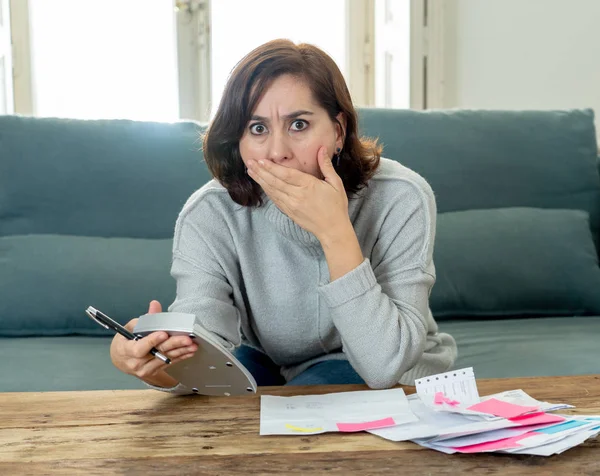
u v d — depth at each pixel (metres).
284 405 0.99
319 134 1.07
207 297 1.20
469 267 2.01
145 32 3.18
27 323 1.88
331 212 1.07
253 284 1.27
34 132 2.06
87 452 0.83
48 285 1.89
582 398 0.99
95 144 2.08
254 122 1.07
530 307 2.03
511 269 2.02
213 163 1.18
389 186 1.24
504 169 2.21
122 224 2.07
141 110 3.21
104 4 3.15
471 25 3.11
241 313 1.32
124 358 0.99
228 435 0.88
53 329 1.90
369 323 1.07
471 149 2.20
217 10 3.26
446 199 2.17
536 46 2.93
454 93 3.21
